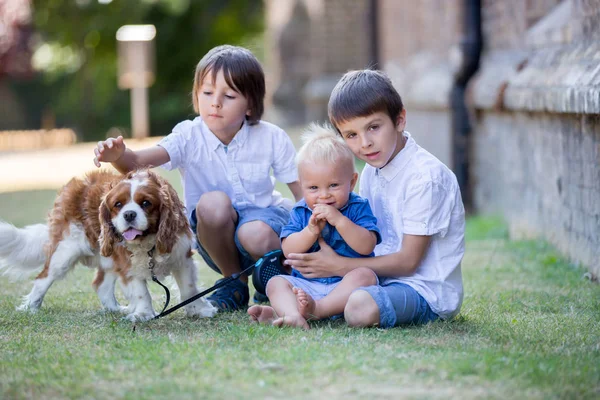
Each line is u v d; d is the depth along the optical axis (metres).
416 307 5.97
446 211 6.07
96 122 54.75
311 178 5.99
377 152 6.01
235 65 6.79
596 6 8.78
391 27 27.22
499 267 9.34
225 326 6.07
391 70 26.67
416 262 6.06
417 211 5.99
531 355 5.03
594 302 7.02
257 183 7.23
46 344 5.59
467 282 8.45
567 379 4.54
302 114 41.53
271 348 5.25
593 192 8.33
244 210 7.24
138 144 35.69
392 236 6.29
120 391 4.44
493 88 13.05
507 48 13.83
